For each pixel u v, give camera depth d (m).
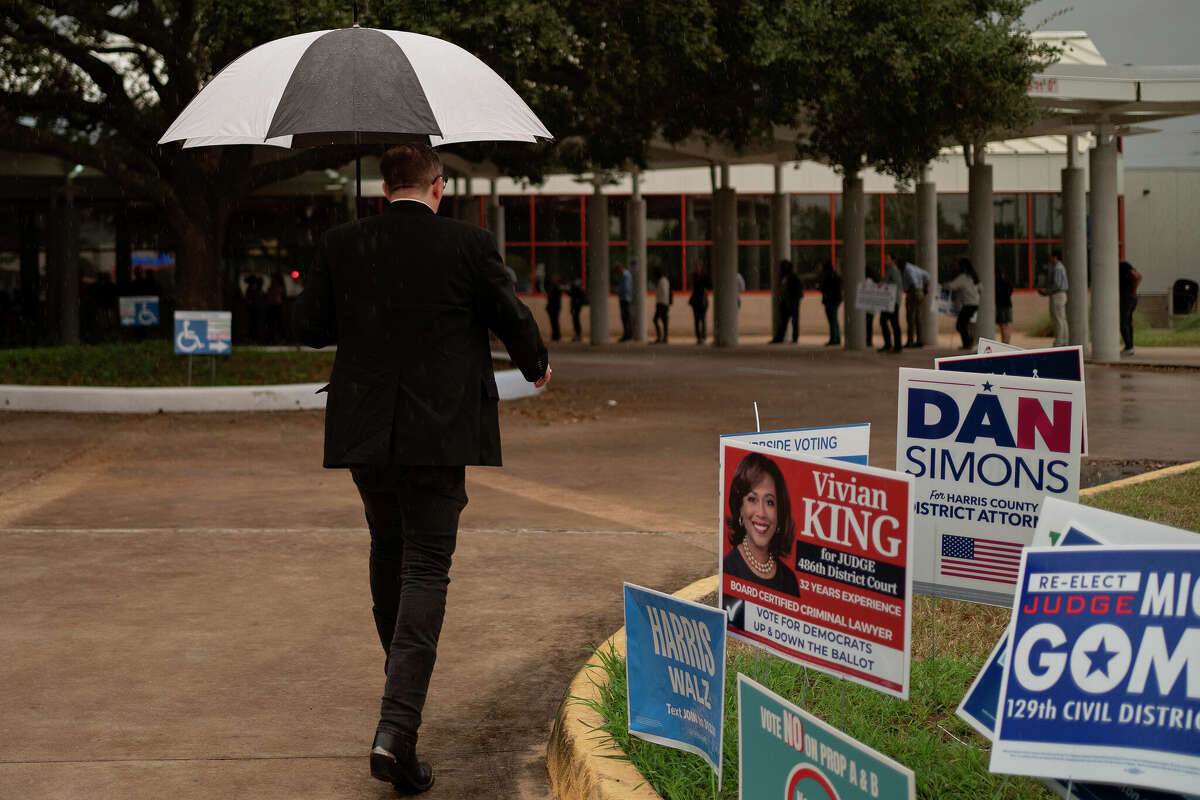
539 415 14.05
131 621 5.58
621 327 35.94
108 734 4.21
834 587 3.08
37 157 26.25
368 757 4.04
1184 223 38.56
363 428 3.71
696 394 16.47
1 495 8.95
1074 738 2.44
